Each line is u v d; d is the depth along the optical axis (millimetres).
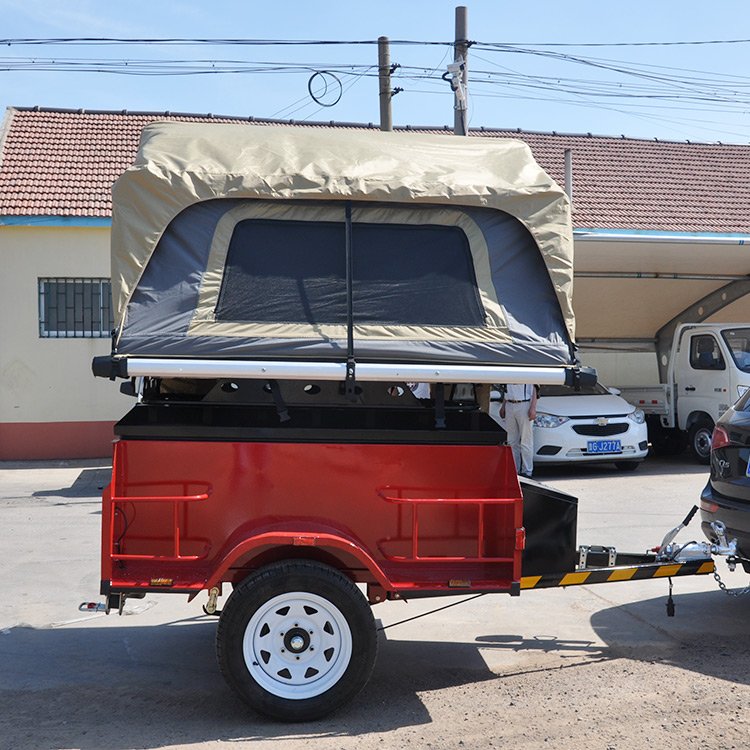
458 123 14312
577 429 12680
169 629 6309
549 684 5246
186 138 5324
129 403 14914
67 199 14812
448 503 4938
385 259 5043
